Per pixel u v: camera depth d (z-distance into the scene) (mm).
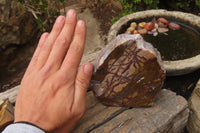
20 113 430
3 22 1297
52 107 441
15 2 1354
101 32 1742
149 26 1229
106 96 595
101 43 1639
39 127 416
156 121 577
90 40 1682
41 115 430
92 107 604
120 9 1749
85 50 1588
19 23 1374
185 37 1191
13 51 1405
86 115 586
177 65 925
